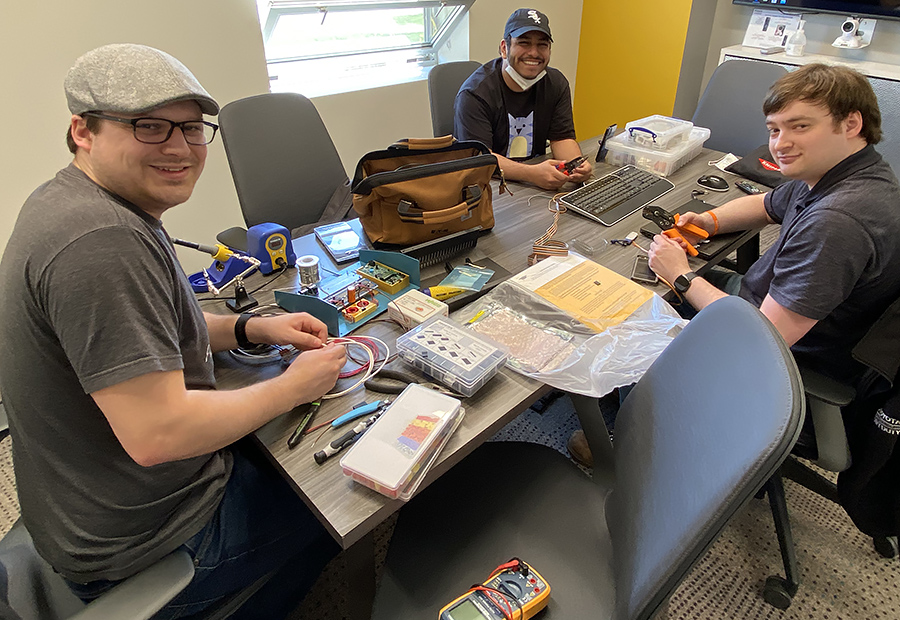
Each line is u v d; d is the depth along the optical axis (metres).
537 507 1.02
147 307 0.69
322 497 0.76
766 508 1.56
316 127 1.93
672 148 1.91
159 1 2.03
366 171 1.31
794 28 3.03
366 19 2.82
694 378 0.78
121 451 0.79
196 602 0.93
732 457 0.60
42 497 0.80
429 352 0.97
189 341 0.85
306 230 1.75
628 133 1.97
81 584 0.87
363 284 1.20
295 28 2.62
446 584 0.89
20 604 0.86
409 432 0.82
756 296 1.36
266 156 1.80
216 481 0.92
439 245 1.31
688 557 0.62
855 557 1.43
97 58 0.70
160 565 0.77
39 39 1.84
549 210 1.62
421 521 1.00
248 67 2.35
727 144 2.35
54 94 1.93
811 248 1.08
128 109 0.68
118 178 0.74
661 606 0.68
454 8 2.94
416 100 3.02
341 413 0.90
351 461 0.77
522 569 0.86
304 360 0.90
